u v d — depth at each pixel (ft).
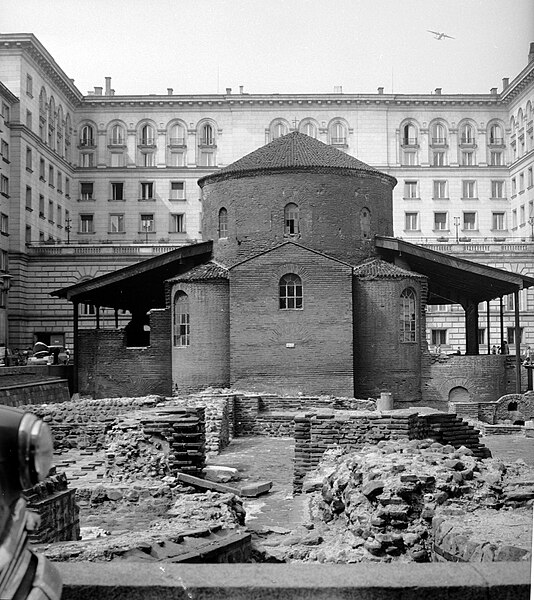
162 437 62.13
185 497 45.24
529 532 29.43
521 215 294.05
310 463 60.85
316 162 141.08
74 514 41.63
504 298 268.21
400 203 310.04
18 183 246.68
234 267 128.36
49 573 13.66
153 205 308.19
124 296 158.40
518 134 297.74
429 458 43.16
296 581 17.89
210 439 87.86
